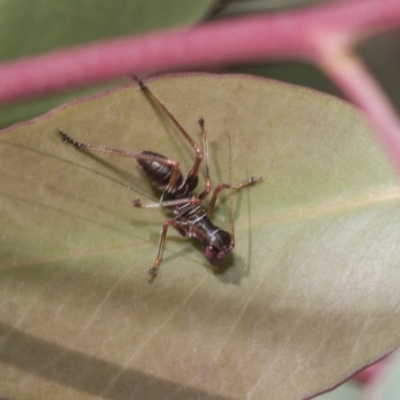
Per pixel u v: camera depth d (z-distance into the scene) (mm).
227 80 158
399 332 157
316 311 159
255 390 159
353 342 157
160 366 159
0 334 158
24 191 160
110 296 160
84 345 159
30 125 158
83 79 145
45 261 160
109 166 161
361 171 158
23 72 145
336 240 159
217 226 165
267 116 159
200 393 159
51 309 159
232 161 161
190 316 160
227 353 159
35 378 158
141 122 160
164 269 161
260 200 161
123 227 162
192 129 160
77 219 161
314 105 158
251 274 160
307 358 158
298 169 160
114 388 159
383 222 158
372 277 158
